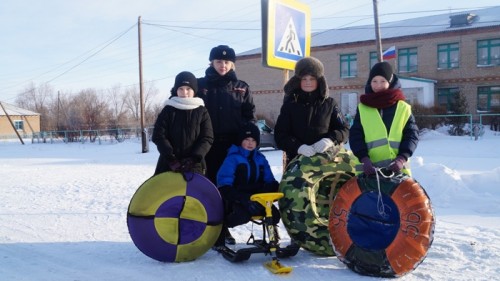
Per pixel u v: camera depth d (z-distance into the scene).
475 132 24.62
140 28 28.77
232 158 5.27
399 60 37.06
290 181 4.93
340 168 5.00
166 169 5.38
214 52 5.65
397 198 4.30
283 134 5.24
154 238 4.89
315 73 5.12
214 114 5.61
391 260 4.23
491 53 33.75
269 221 4.75
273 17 6.03
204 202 5.03
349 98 38.84
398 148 4.64
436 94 35.62
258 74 42.97
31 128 58.22
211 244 5.08
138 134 41.50
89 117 49.50
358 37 39.34
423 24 38.88
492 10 37.88
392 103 4.69
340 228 4.48
